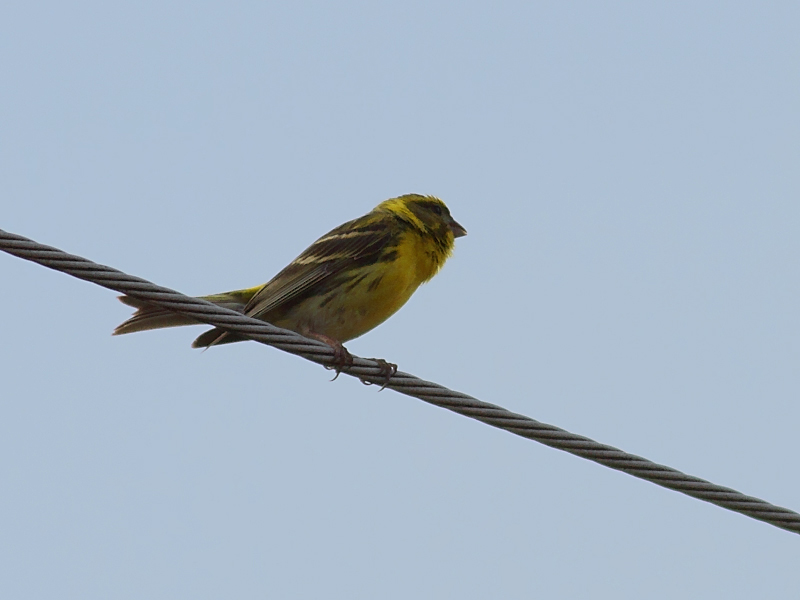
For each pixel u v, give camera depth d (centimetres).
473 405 1070
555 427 1045
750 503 1032
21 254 920
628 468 1034
